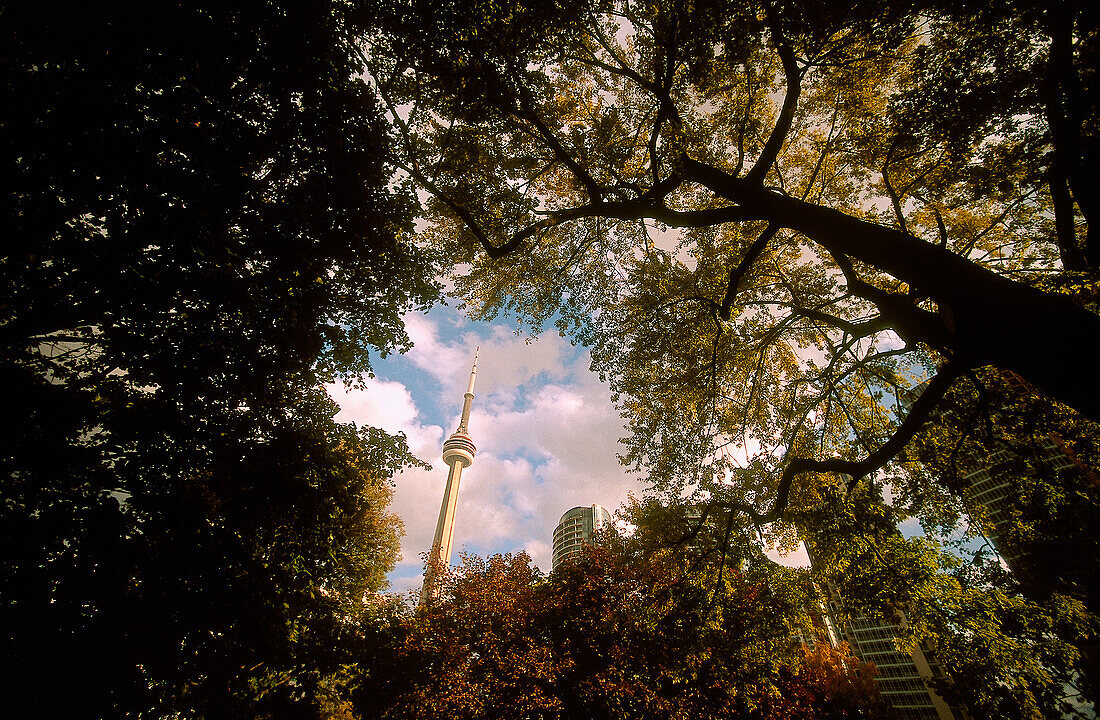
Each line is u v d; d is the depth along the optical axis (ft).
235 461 30.27
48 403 23.29
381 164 34.88
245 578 29.94
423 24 29.73
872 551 38.32
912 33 31.55
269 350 33.19
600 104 39.96
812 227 24.97
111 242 25.04
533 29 31.27
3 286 23.54
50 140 21.17
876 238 22.67
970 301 19.31
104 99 22.17
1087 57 26.89
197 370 29.40
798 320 51.70
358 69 32.73
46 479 22.70
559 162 38.04
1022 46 29.84
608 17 34.78
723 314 34.01
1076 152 25.38
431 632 85.40
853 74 38.22
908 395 43.91
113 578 23.11
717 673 54.54
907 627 38.93
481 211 41.96
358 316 39.27
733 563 41.68
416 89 37.24
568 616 82.12
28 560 20.92
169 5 22.40
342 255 33.86
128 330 28.17
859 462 30.42
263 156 28.91
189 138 24.56
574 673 74.08
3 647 19.54
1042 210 38.78
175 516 27.02
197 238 26.40
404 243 40.63
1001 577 36.94
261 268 32.22
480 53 30.53
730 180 28.71
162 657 25.67
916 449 41.81
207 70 24.34
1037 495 36.19
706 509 41.47
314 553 36.40
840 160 44.34
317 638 38.73
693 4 30.50
